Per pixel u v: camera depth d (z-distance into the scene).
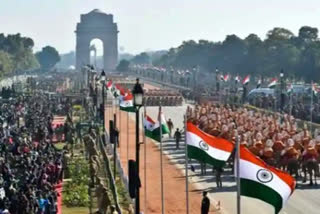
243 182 39.66
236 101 195.62
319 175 82.75
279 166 80.81
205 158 52.31
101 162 88.50
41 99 196.38
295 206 69.62
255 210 67.81
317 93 178.50
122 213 65.31
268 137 89.38
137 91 51.97
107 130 131.62
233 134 89.00
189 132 52.72
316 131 100.75
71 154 98.12
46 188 69.19
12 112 152.38
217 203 70.50
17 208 64.81
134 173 50.12
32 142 106.06
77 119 160.00
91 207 68.81
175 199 73.19
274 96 185.00
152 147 114.94
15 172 82.44
